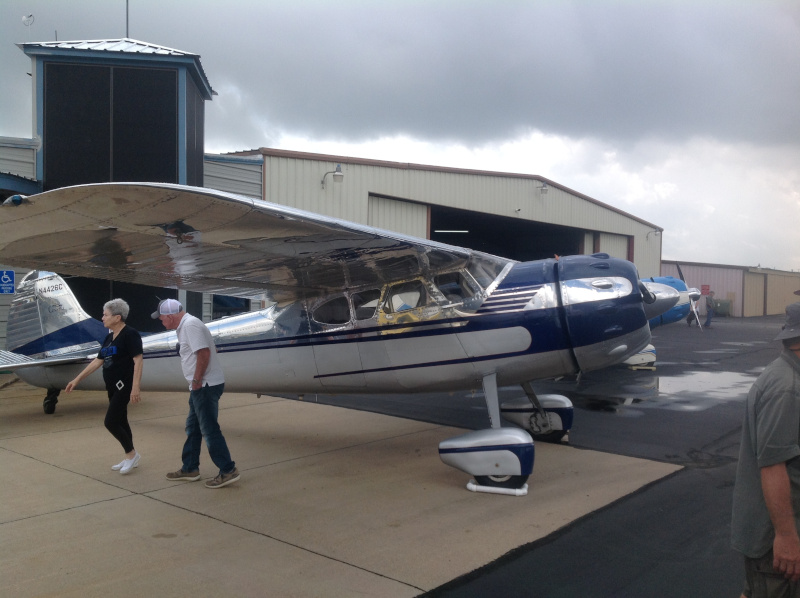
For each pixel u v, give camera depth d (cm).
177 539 343
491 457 421
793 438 179
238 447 564
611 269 470
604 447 548
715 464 489
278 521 371
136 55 993
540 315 455
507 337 462
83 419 684
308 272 489
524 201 1841
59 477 464
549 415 566
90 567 306
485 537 342
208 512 387
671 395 828
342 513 384
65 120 985
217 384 435
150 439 591
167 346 629
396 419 694
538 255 2491
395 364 507
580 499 406
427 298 492
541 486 436
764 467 183
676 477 454
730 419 668
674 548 323
